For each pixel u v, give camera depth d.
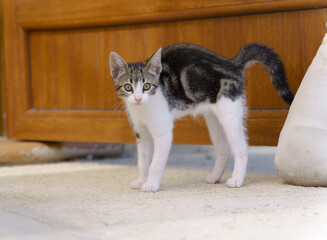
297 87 1.63
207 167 1.80
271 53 1.54
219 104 1.52
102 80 1.83
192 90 1.53
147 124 1.51
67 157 1.93
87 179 1.65
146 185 1.51
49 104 1.90
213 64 1.53
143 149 1.55
